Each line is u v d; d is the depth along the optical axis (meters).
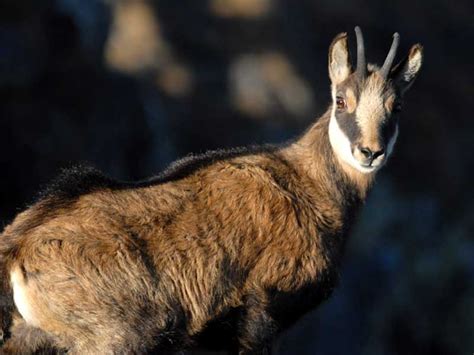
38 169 62.84
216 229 28.77
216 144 80.00
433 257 81.06
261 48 88.81
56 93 67.25
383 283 78.94
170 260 27.89
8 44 65.38
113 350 26.95
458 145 97.06
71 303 26.47
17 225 27.22
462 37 106.19
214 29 88.19
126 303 27.08
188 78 82.62
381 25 102.12
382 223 84.06
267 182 29.86
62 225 26.94
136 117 74.44
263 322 29.28
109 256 26.97
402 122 97.12
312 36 95.19
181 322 28.17
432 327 77.06
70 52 69.62
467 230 83.75
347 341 74.00
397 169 93.19
